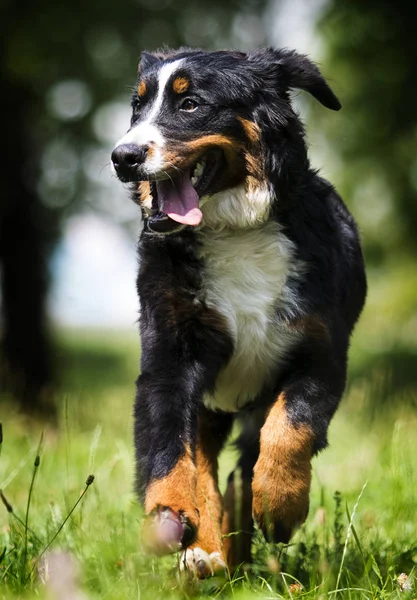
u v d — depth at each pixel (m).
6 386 20.80
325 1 25.44
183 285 7.99
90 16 22.20
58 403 17.66
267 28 26.41
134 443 7.56
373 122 27.27
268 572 7.50
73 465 11.73
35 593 6.50
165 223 7.93
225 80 8.22
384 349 31.86
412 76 25.16
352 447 13.23
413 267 38.09
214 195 8.31
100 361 36.31
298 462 7.45
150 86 8.36
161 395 7.63
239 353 8.38
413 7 23.88
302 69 8.57
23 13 21.09
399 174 32.81
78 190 28.34
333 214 8.77
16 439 14.29
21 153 23.64
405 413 14.88
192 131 8.12
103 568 6.81
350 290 9.06
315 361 8.11
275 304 8.19
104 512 9.16
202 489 8.38
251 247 8.21
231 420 9.30
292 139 8.44
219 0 24.48
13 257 24.00
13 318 24.12
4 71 21.50
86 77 23.48
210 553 7.91
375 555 7.67
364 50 25.25
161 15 23.77
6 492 10.76
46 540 7.92
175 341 7.94
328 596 6.65
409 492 9.55
